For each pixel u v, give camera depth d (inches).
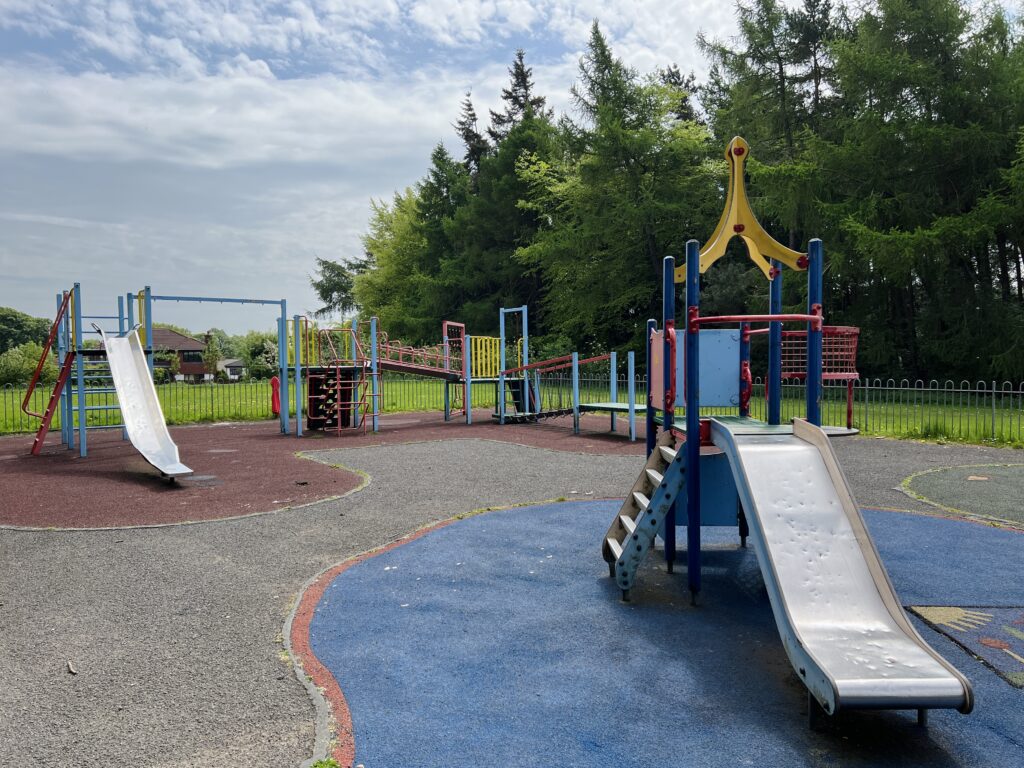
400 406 904.9
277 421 754.8
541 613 188.7
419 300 1942.7
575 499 331.9
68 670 154.8
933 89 949.2
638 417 746.8
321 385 663.8
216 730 129.6
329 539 263.4
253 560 237.5
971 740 126.4
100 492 358.0
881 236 864.3
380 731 129.3
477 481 378.9
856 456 449.7
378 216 2349.9
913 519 286.2
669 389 228.1
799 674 132.6
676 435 253.4
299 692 144.4
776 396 219.3
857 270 980.6
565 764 119.1
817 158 1021.8
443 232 1930.4
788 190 999.6
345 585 211.2
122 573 224.2
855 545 154.4
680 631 176.4
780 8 1202.6
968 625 176.7
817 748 124.1
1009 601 193.6
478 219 1689.2
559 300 1449.3
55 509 318.0
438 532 271.9
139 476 407.5
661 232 1286.9
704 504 221.1
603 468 419.5
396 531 274.8
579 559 237.3
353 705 139.0
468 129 2276.1
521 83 2183.8
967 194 938.7
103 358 554.3
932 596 197.8
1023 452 459.8
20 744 124.8
